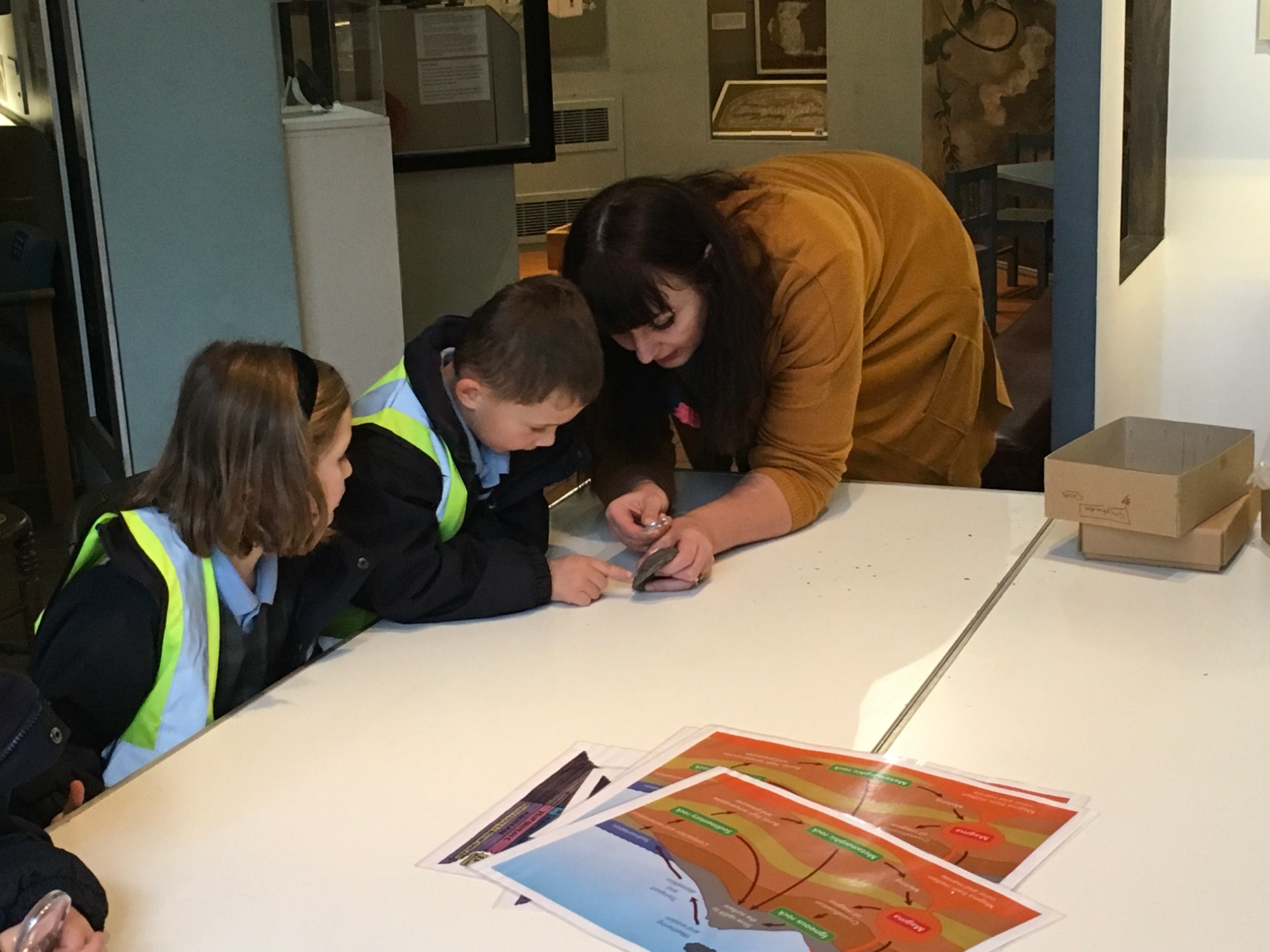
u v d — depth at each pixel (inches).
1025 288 273.6
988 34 270.7
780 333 69.8
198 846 44.6
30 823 41.9
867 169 84.4
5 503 110.5
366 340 135.7
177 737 56.2
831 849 42.6
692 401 71.2
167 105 119.5
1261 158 131.0
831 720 51.9
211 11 118.0
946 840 43.0
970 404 87.2
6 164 132.1
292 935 39.6
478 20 171.0
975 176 213.3
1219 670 54.9
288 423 53.8
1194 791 45.8
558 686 55.9
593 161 316.8
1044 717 51.5
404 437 63.3
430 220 180.1
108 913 40.4
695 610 63.4
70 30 116.8
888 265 83.1
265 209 124.9
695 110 309.3
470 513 69.1
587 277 64.7
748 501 70.7
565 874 41.9
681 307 64.7
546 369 60.6
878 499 78.0
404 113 172.6
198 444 54.3
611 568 66.7
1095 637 58.6
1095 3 99.1
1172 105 133.3
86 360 133.8
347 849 44.0
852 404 72.6
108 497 64.2
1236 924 38.5
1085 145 102.7
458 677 57.2
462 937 39.1
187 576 55.7
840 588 65.2
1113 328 116.0
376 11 134.8
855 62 286.8
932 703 53.0
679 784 47.0
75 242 129.1
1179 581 64.6
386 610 62.6
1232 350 138.7
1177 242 138.1
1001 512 75.3
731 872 41.5
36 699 41.5
